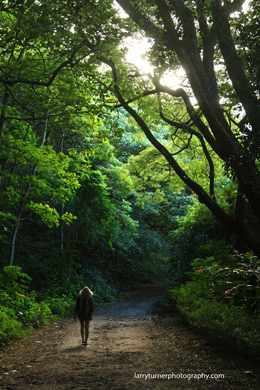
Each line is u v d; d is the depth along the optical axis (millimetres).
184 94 9953
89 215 19953
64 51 8773
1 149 12539
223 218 8992
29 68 9969
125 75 11258
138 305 17547
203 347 6914
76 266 19938
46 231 19766
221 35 8297
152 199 19531
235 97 11203
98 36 8469
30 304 11508
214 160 16344
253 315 7645
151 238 31391
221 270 10016
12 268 11961
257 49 7664
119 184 21828
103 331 10438
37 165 13164
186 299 10875
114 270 26328
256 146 6750
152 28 8828
